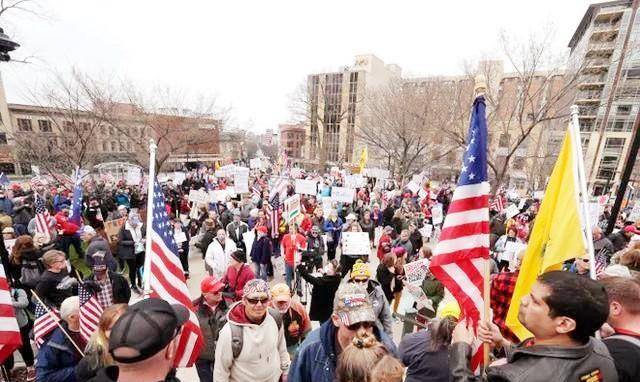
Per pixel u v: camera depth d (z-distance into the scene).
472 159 2.50
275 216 8.93
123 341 1.23
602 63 14.29
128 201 14.27
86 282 3.36
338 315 2.24
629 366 1.75
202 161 45.41
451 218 2.55
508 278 3.39
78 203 8.33
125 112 18.25
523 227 10.30
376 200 14.66
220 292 3.68
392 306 6.82
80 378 2.32
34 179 17.47
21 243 5.11
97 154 17.77
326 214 10.45
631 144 7.00
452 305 3.18
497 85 15.51
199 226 11.00
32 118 19.45
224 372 2.94
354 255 7.34
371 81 54.12
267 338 3.00
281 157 18.64
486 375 1.65
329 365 2.33
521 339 2.68
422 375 2.78
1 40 3.46
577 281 1.48
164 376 1.40
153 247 2.94
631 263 4.44
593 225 7.86
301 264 6.47
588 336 1.47
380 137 29.38
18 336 2.50
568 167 2.75
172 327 1.37
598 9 24.61
